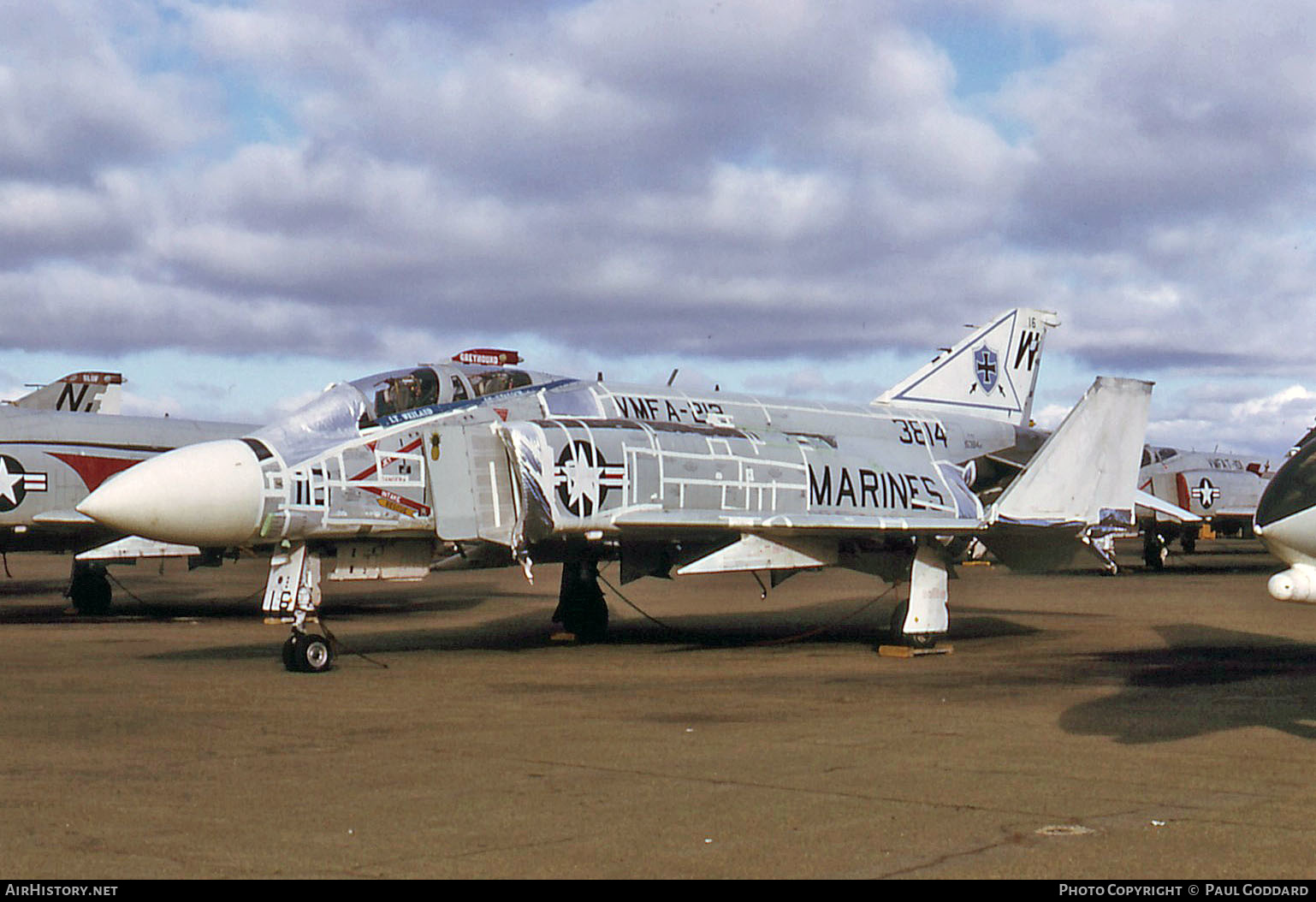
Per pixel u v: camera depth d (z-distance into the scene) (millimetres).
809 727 8867
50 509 20141
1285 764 7469
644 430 14367
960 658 13562
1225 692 10648
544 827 5977
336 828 5941
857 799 6551
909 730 8742
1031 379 21234
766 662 13297
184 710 9695
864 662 13172
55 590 28578
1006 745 8148
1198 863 5328
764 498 14930
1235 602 22016
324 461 12781
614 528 13766
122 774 7234
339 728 8844
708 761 7605
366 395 13492
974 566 37594
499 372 14688
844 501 15719
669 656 13820
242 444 12570
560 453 13406
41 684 11297
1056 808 6344
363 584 30500
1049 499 14750
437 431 13188
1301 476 8211
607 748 8055
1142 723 9000
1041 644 14992
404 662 13250
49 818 6141
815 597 24594
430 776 7152
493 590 27656
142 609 21938
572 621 16125
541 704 10047
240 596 25609
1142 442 15750
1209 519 34969
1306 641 15188
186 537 12234
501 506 13508
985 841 5699
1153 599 22766
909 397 19422
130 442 21656
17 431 20594
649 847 5605
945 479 17266
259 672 12242
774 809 6332
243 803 6477
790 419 16734
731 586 28656
